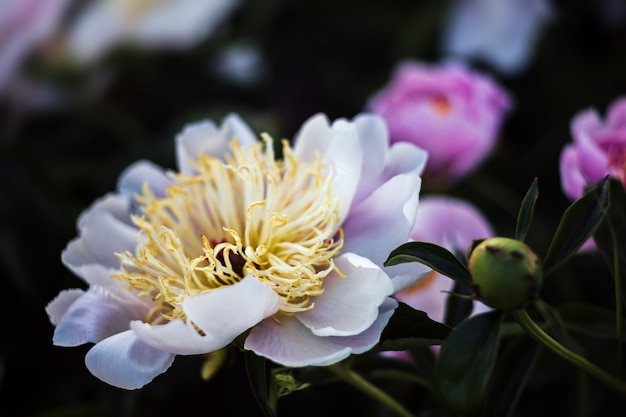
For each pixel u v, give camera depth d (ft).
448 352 1.86
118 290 1.99
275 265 1.97
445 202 2.29
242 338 1.92
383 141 2.04
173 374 2.33
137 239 2.01
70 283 2.54
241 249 2.02
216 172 2.06
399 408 2.00
